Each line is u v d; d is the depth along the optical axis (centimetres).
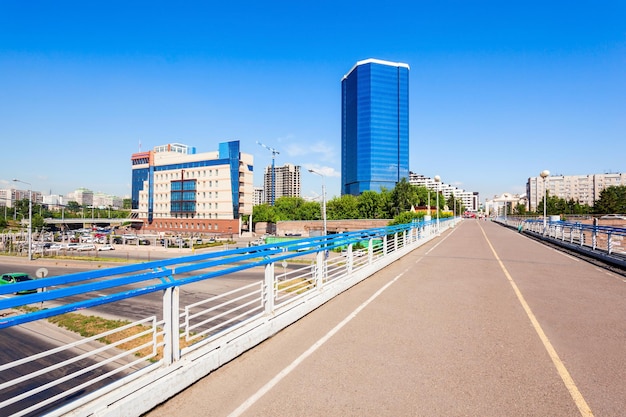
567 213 9300
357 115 13288
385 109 13162
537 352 522
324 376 448
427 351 528
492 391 410
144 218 9344
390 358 503
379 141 13088
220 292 2009
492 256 1720
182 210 8388
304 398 396
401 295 895
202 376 442
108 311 1641
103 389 346
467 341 568
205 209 8081
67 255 4900
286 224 8019
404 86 13412
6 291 271
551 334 599
